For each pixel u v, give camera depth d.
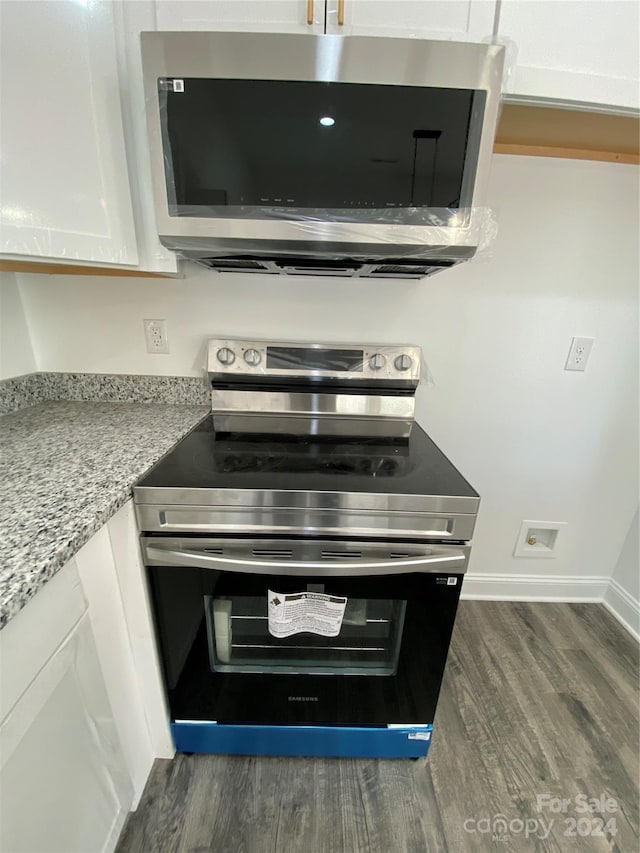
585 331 1.33
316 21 0.78
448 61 0.70
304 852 0.89
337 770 1.06
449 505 0.80
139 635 0.88
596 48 0.81
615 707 1.25
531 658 1.42
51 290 1.25
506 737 1.15
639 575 1.55
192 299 1.27
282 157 0.77
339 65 0.71
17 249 0.77
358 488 0.82
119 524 0.78
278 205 0.80
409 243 0.82
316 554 0.84
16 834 0.55
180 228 0.81
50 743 0.61
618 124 0.95
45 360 1.32
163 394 1.33
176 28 0.78
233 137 0.75
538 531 1.61
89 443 0.98
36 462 0.86
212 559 0.81
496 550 1.64
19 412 1.23
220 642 0.96
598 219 1.21
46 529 0.59
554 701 1.26
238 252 0.86
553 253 1.24
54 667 0.61
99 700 0.76
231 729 1.02
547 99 0.84
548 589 1.69
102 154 0.83
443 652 0.93
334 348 1.24
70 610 0.65
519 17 0.79
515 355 1.35
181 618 0.89
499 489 1.53
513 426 1.44
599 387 1.40
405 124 0.74
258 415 1.27
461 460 1.48
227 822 0.94
